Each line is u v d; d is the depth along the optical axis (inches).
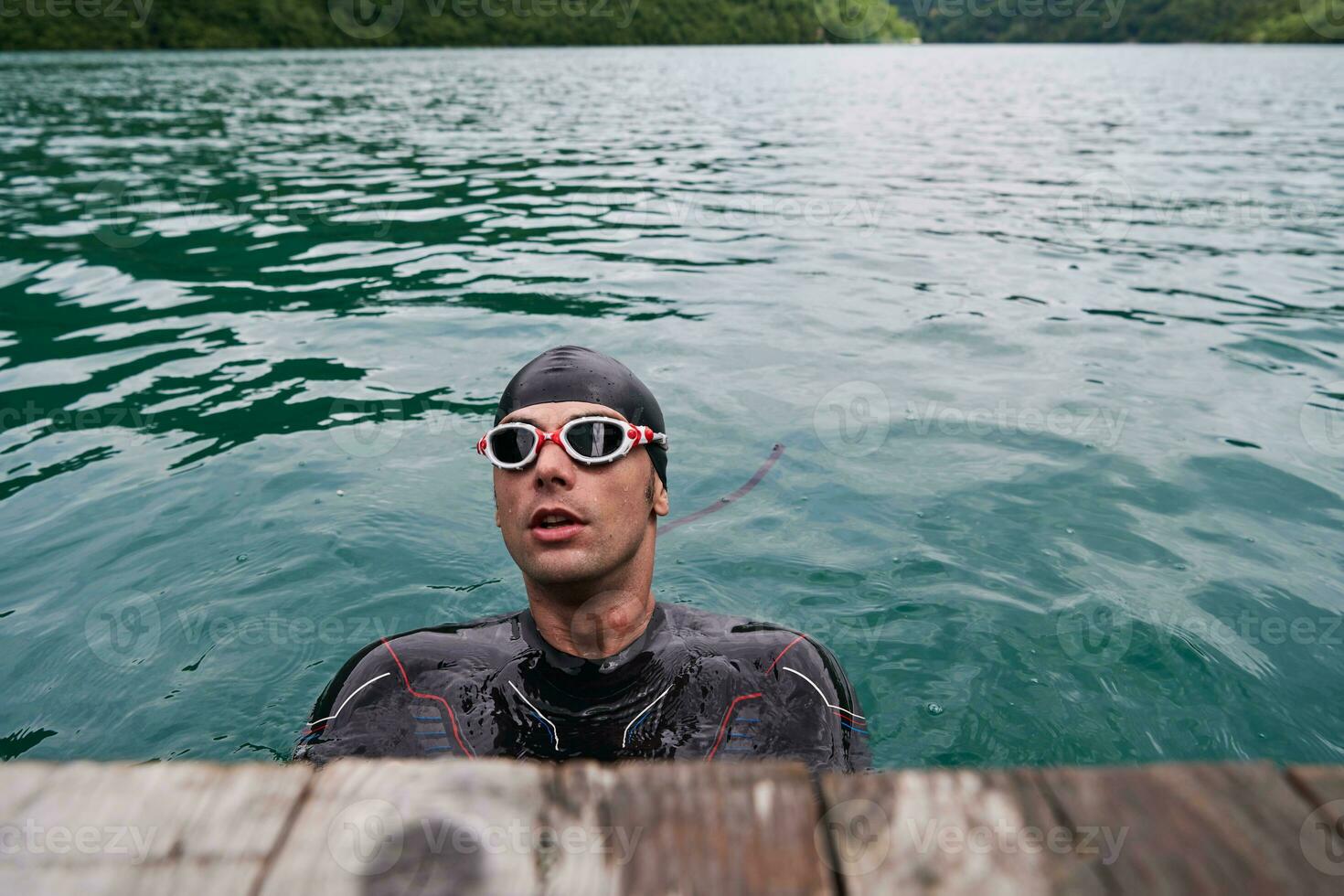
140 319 220.2
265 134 577.0
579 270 268.8
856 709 79.7
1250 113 783.7
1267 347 203.0
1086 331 214.2
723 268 271.9
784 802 31.3
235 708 95.2
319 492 137.6
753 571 119.8
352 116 687.7
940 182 438.3
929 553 123.3
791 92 966.4
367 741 73.0
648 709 74.4
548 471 67.5
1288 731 91.6
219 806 31.4
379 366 189.2
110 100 748.6
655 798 31.4
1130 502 135.7
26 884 28.8
